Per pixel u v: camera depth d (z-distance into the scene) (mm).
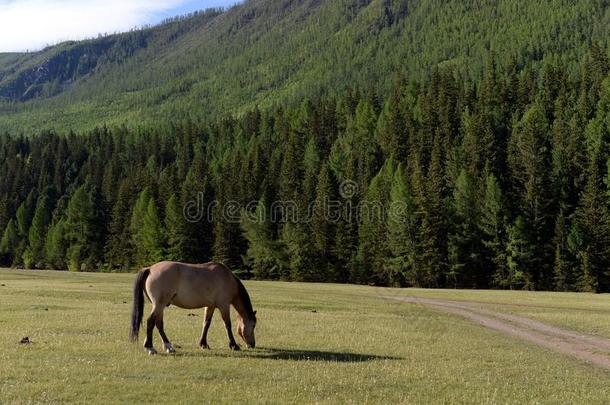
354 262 95688
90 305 33031
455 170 104125
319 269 98312
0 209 147625
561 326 29562
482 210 90312
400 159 122875
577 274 83312
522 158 97562
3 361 15219
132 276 79188
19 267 132500
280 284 71875
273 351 18578
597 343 23953
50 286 49469
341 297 47594
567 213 91500
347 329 24750
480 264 90562
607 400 13992
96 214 128625
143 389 13047
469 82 149875
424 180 93688
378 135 132250
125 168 159625
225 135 169500
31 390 12602
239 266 104438
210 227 109562
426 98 138375
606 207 84312
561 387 15188
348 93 164875
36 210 139000
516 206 91500
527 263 87125
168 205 108062
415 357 18516
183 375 14516
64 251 125500
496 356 19422
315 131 147500
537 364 18328
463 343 22156
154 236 107625
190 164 153000
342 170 119375
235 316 28531
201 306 18328
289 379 14508
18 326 22156
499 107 129875
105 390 12867
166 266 17797
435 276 90750
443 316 34000
